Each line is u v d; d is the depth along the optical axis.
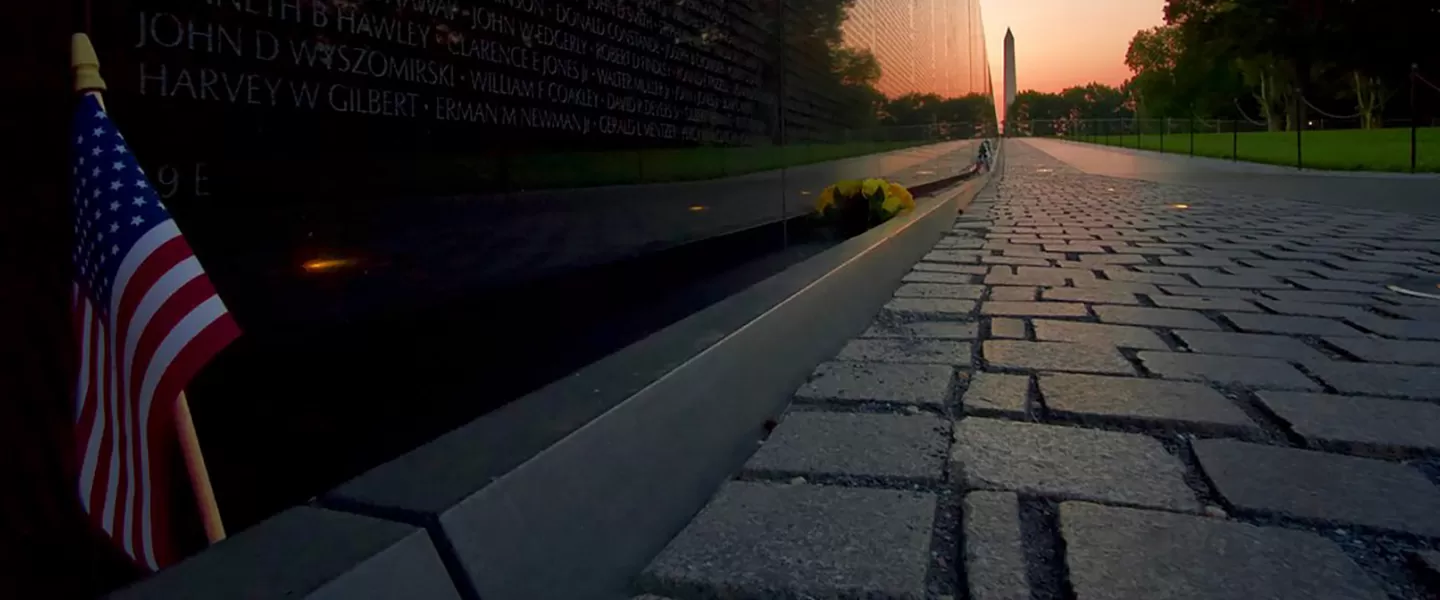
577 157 2.93
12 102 1.23
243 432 1.64
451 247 2.24
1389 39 45.66
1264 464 2.07
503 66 2.50
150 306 1.11
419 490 1.21
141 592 0.92
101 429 1.17
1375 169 19.08
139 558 1.11
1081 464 2.10
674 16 3.87
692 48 4.10
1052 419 2.48
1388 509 1.78
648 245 3.52
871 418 2.52
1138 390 2.76
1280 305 4.42
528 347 2.54
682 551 1.66
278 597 0.91
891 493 1.93
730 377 2.24
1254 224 9.66
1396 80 49.50
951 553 1.63
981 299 4.73
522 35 2.60
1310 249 7.16
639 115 3.47
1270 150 29.88
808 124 6.51
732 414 2.21
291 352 1.74
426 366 2.12
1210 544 1.63
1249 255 6.77
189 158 1.52
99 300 1.17
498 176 2.46
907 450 2.23
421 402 2.07
